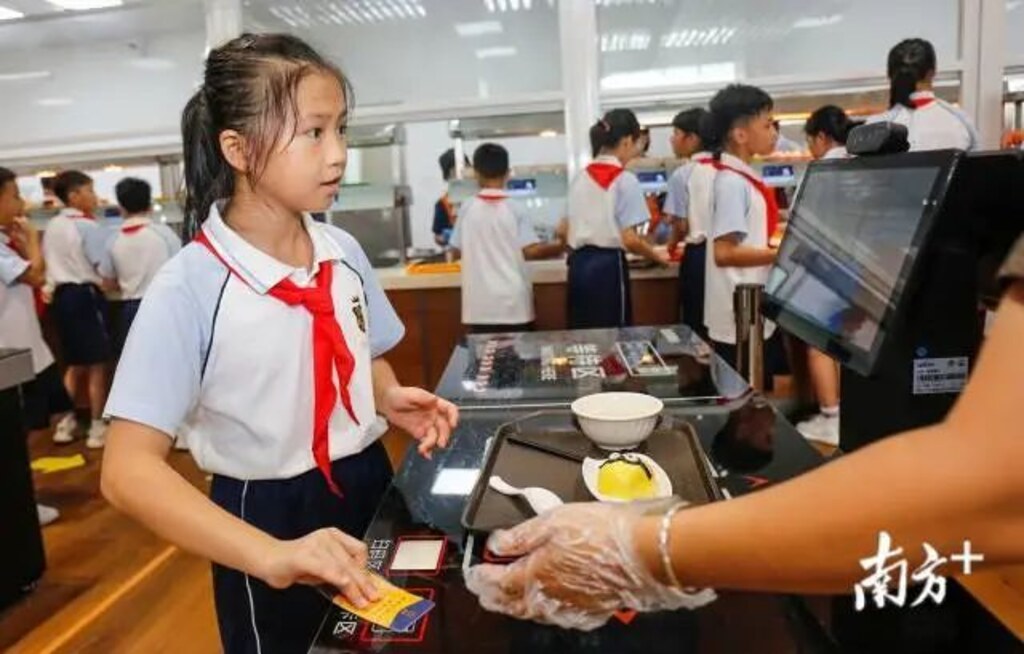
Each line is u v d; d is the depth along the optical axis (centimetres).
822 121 368
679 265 373
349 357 103
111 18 530
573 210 357
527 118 472
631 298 386
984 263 80
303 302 99
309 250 105
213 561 82
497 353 178
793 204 113
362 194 449
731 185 283
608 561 58
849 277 89
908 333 83
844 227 94
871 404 90
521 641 65
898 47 322
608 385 145
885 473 45
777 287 108
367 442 108
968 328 82
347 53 504
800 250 105
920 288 81
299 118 87
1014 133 407
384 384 119
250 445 99
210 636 218
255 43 91
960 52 437
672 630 65
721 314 296
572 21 448
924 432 46
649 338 190
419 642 65
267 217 97
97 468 368
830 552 47
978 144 363
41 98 603
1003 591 158
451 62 502
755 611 67
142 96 593
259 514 99
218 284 94
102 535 289
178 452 361
